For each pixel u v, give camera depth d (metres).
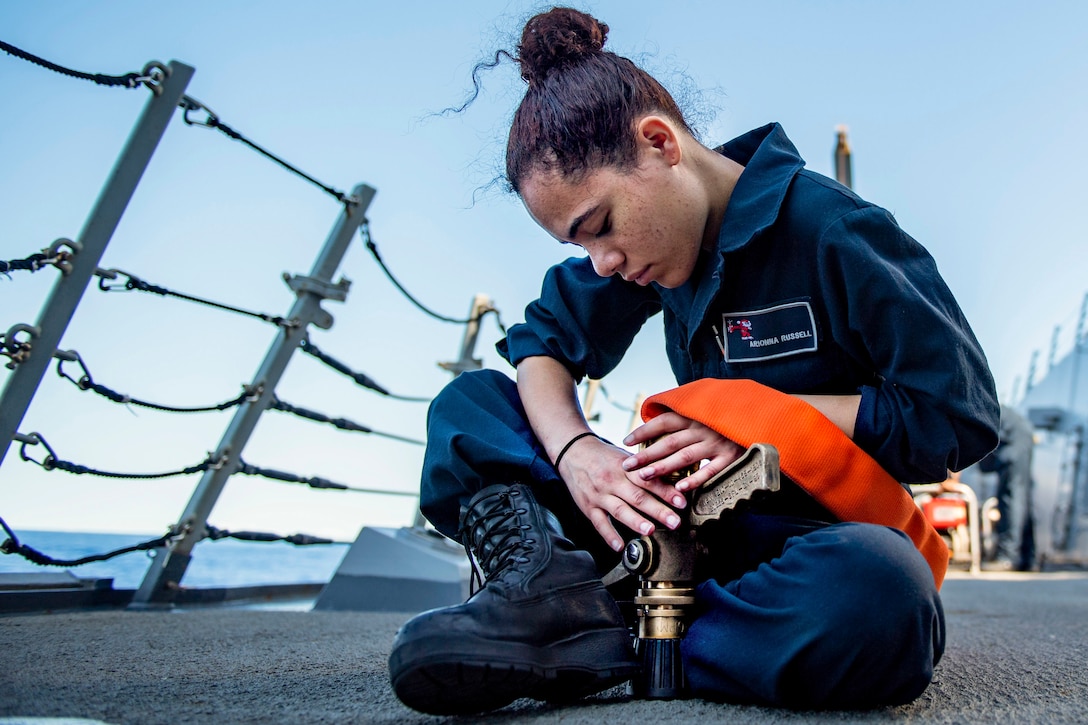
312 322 2.84
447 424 1.35
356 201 2.88
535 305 1.59
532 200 1.26
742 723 0.97
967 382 1.15
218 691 1.17
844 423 1.18
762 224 1.26
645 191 1.22
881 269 1.17
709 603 1.14
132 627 2.02
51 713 0.96
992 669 1.50
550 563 1.12
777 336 1.30
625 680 1.14
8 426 2.02
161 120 2.23
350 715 1.03
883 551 1.01
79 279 2.11
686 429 1.18
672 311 1.50
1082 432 11.59
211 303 2.47
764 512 1.28
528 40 1.31
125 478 2.31
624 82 1.24
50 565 2.25
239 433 2.71
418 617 0.99
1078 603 3.54
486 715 1.04
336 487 3.03
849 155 11.02
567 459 1.28
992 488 9.69
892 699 1.06
